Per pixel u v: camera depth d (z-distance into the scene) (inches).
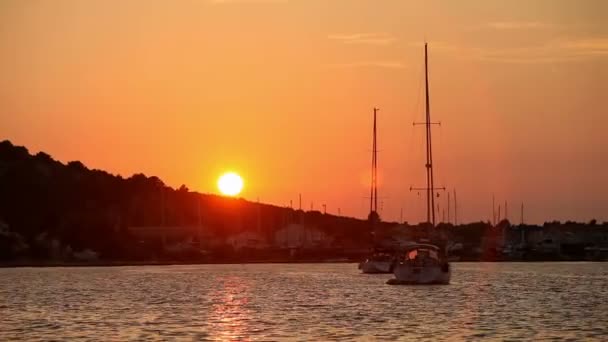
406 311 2701.8
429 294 3444.9
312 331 2196.1
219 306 2955.2
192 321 2447.1
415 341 2011.6
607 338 2070.6
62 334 2160.4
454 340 2028.8
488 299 3193.9
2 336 2128.4
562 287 3991.1
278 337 2086.6
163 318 2534.5
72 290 3909.9
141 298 3368.6
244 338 2073.1
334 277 5128.0
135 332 2191.2
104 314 2672.2
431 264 3890.3
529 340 2033.7
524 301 3115.2
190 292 3727.9
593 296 3378.4
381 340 2027.6
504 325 2322.8
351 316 2559.1
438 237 4170.8
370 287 3939.5
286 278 5012.3
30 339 2070.6
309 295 3459.6
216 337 2091.5
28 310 2827.3
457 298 3230.8
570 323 2373.3
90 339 2065.7
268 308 2854.3
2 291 3841.0
